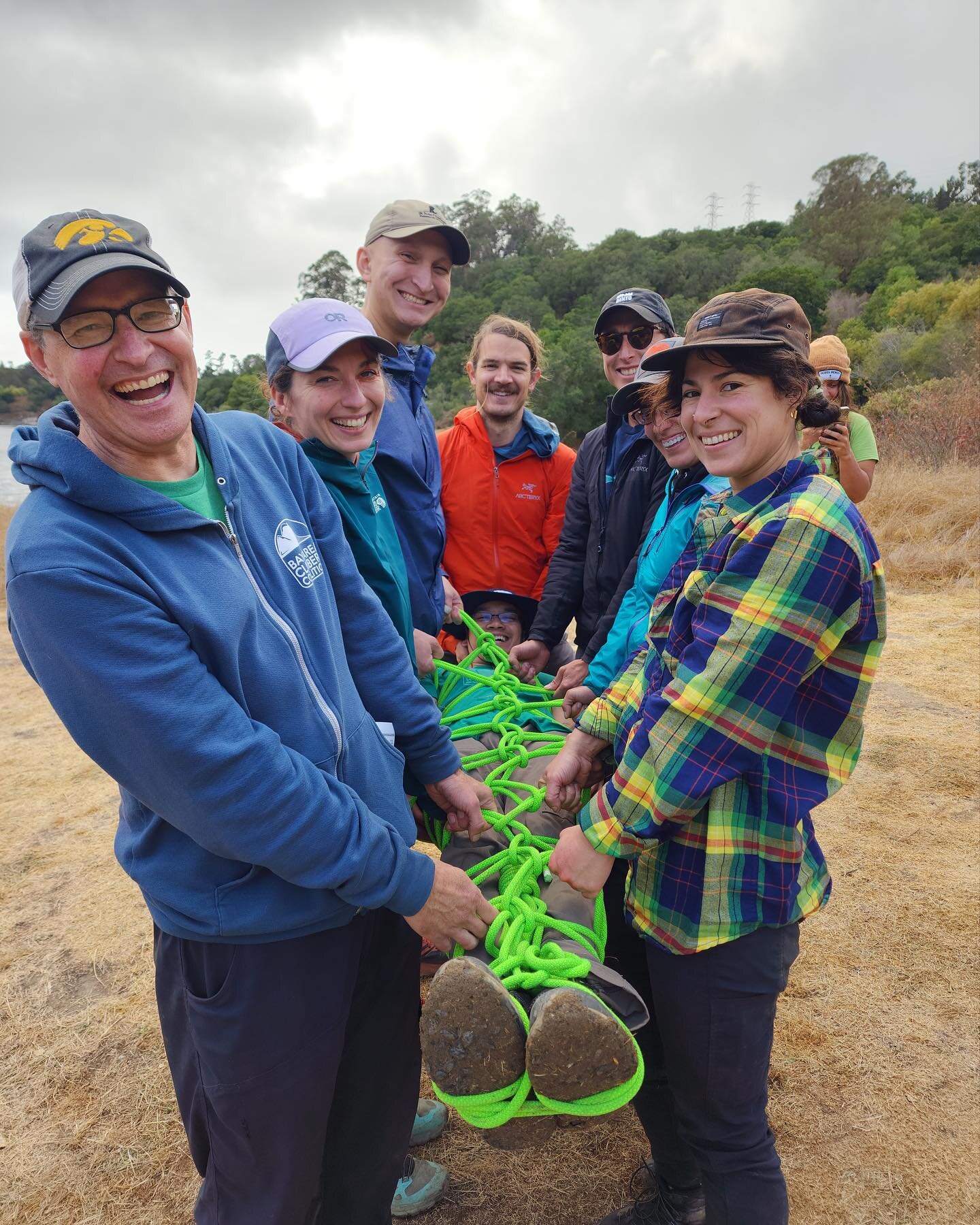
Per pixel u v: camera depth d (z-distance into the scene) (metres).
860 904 3.02
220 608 1.35
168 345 1.31
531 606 3.16
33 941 3.17
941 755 4.03
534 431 3.28
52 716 5.55
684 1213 1.88
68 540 1.22
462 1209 2.08
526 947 1.50
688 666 1.47
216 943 1.44
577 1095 1.31
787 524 1.39
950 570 6.95
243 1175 1.52
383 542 2.16
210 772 1.25
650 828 1.49
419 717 1.82
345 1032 1.71
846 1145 2.12
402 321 2.64
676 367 1.58
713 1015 1.53
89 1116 2.38
